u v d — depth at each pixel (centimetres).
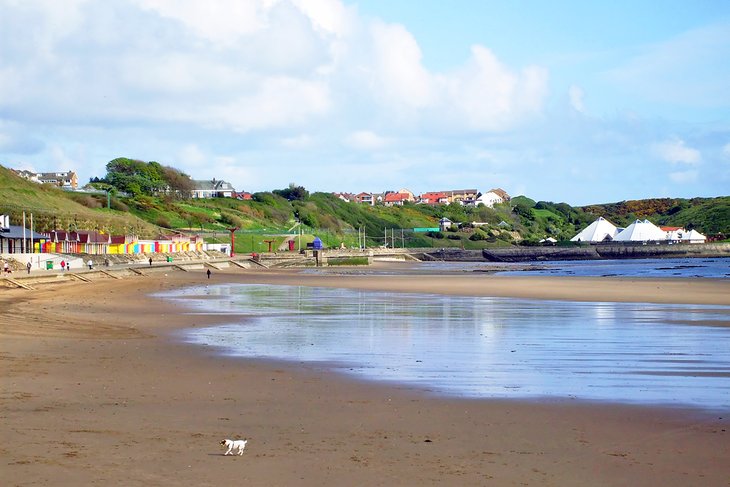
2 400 1950
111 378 2358
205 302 5875
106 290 7031
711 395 2134
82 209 16162
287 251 18262
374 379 2398
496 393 2159
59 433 1603
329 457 1467
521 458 1476
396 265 17150
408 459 1460
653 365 2702
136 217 18162
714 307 5356
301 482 1309
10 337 3284
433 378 2420
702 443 1596
